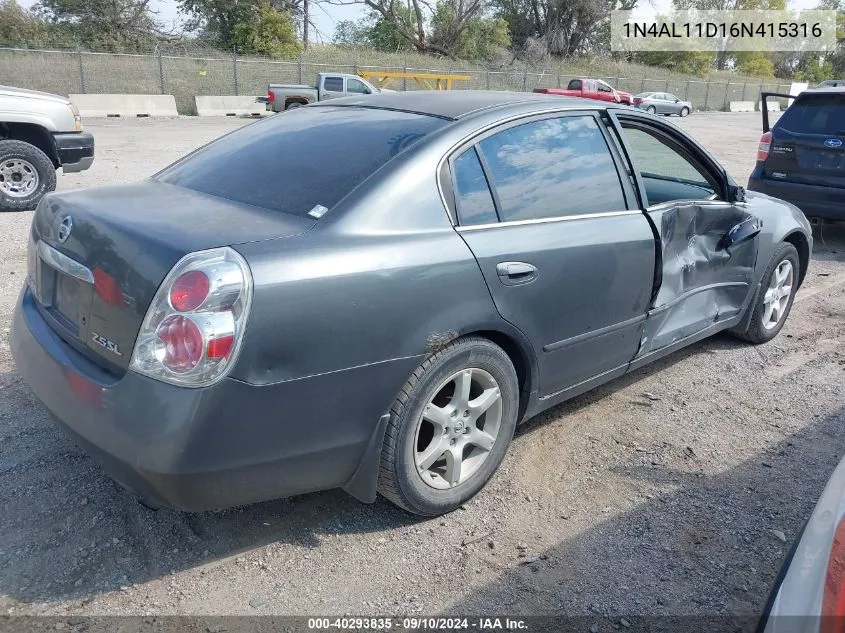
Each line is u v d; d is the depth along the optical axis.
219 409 2.32
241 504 2.55
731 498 3.33
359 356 2.59
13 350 3.05
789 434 3.97
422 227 2.82
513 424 3.26
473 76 37.91
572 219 3.38
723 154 17.45
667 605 2.65
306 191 2.84
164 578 2.68
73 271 2.67
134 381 2.38
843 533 1.77
